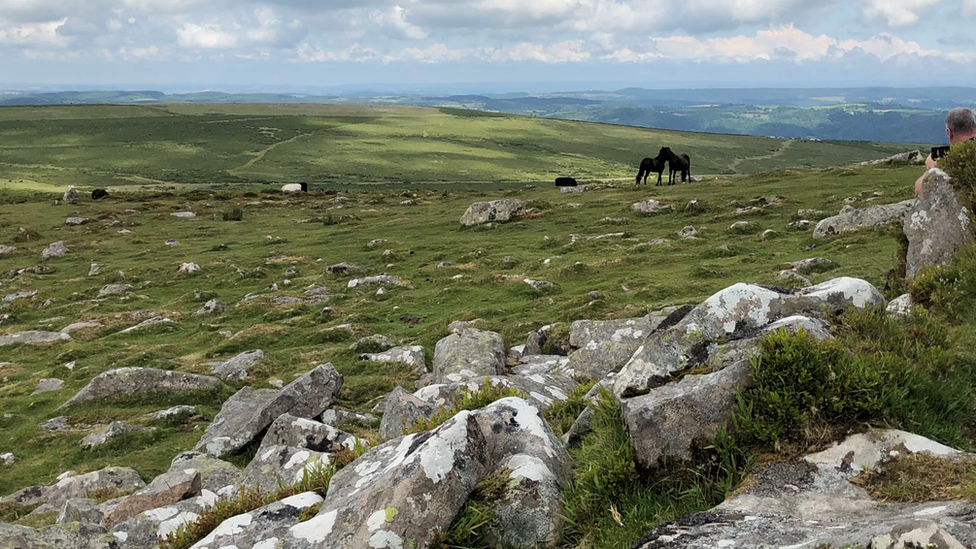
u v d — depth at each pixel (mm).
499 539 5898
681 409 6062
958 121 10133
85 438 22172
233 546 6273
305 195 105375
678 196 61062
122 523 9508
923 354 6484
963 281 8227
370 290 40062
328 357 28641
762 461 5609
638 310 27219
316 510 6664
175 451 20672
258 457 11570
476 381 14539
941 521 4082
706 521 4922
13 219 84500
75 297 46469
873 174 61875
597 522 5789
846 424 5676
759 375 6008
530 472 6223
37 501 17250
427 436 6699
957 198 9531
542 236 51875
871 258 29422
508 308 32688
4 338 36875
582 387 11273
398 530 5688
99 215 83750
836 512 4816
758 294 7367
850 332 6957
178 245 63562
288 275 47188
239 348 31734
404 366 25875
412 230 61812
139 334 36438
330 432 15914
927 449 5223
